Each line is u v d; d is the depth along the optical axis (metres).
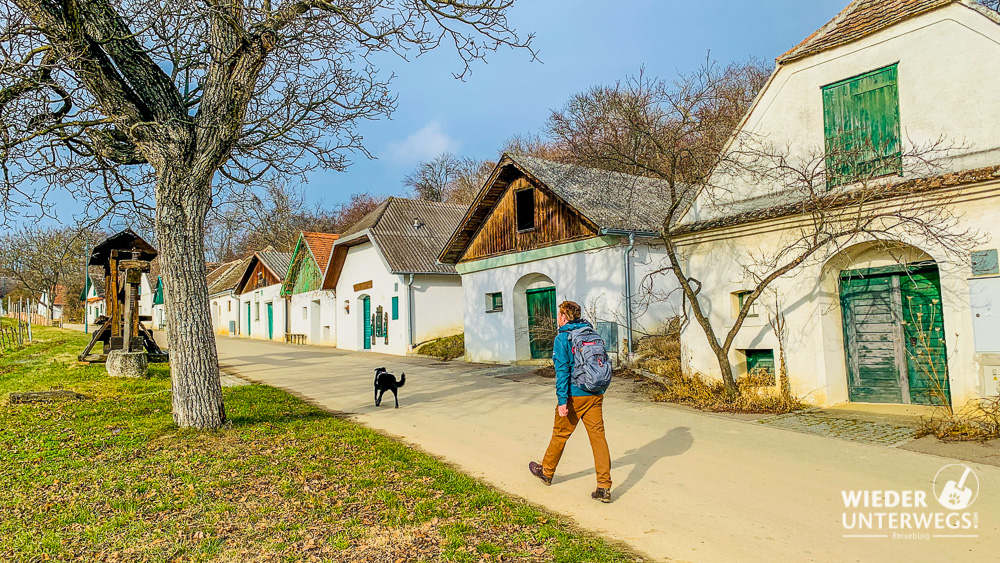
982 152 8.45
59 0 7.73
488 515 5.42
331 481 6.33
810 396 10.10
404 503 5.71
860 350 10.24
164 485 6.13
